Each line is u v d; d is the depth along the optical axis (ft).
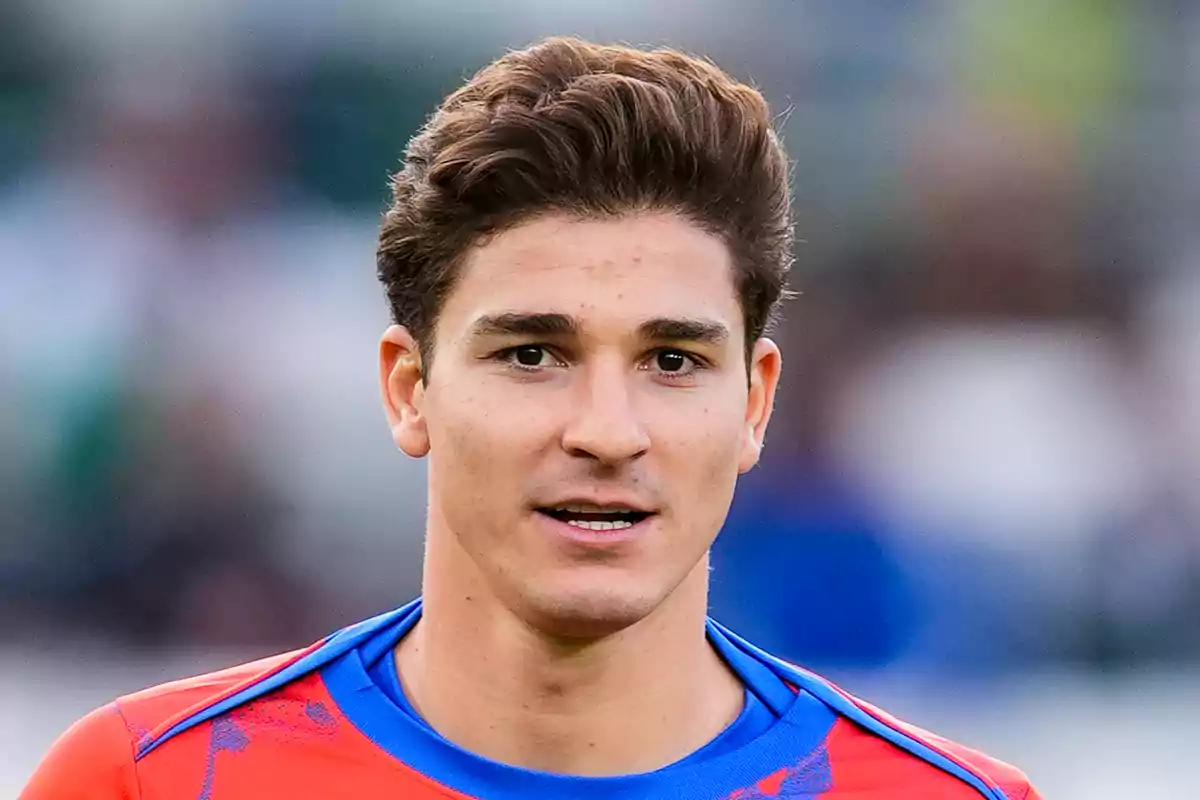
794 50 82.28
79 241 77.87
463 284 20.97
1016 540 74.08
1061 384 78.43
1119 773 66.13
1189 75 83.51
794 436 74.69
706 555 23.20
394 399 22.82
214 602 71.15
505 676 22.16
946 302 79.71
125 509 71.56
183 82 80.28
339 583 71.82
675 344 20.62
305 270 77.77
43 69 80.23
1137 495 76.38
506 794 21.97
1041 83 82.58
